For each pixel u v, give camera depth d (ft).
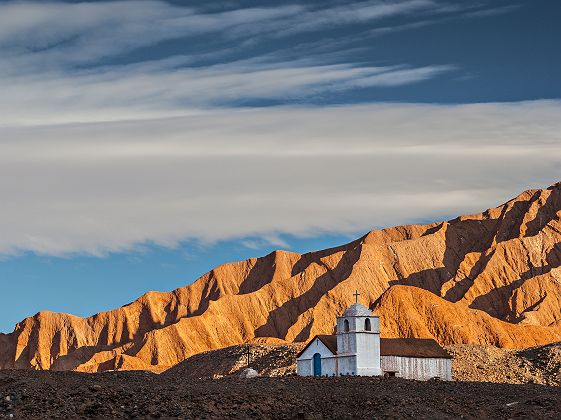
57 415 249.96
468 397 309.42
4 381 284.61
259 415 264.31
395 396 295.89
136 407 258.37
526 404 299.17
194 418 252.62
